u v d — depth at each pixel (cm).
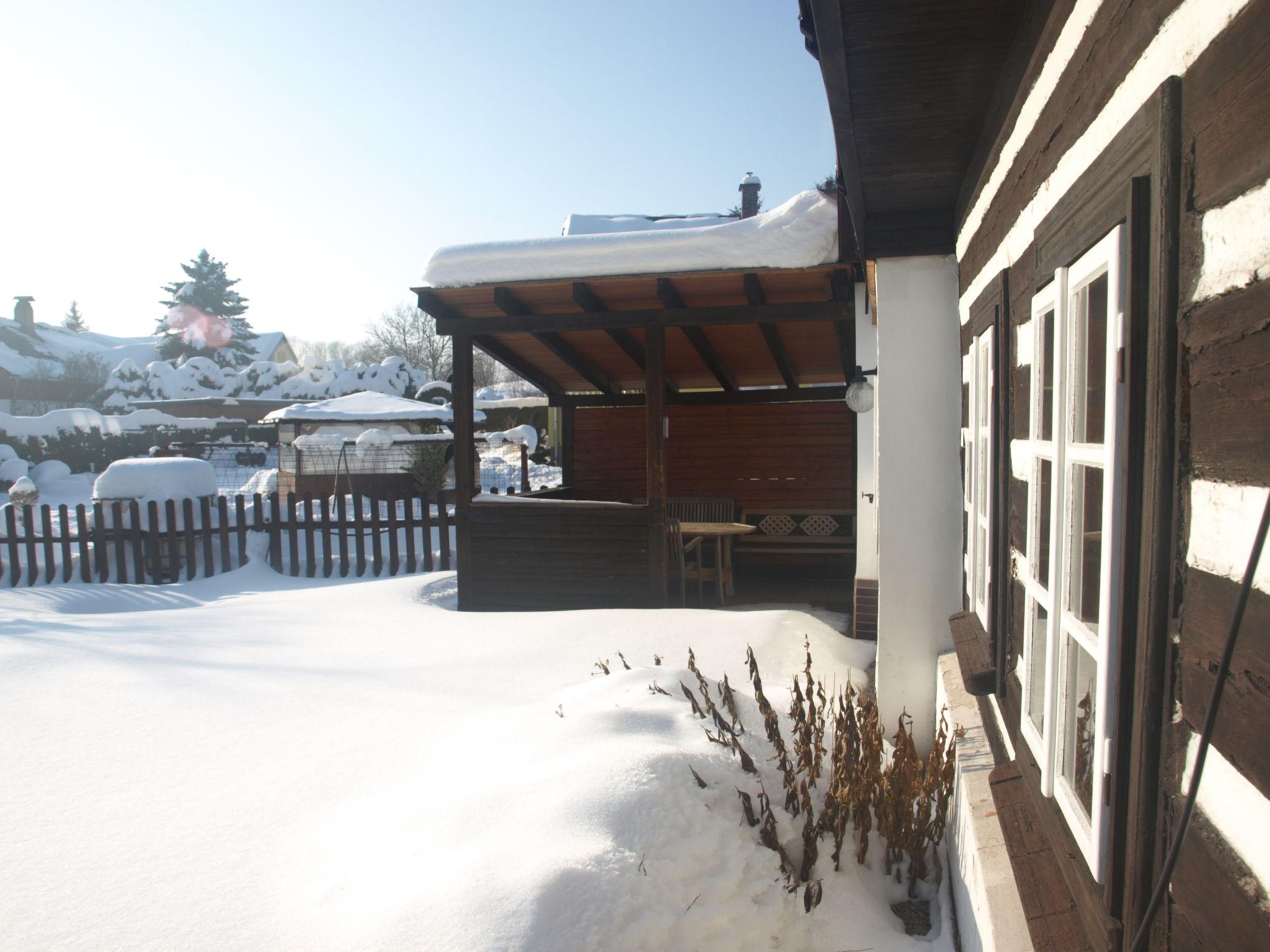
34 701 434
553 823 254
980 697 359
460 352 820
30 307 5197
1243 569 102
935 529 475
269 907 229
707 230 711
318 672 490
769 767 325
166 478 1117
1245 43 100
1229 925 104
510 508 830
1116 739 142
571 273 729
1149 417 132
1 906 235
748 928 254
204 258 5291
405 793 302
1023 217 249
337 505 1063
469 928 206
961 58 277
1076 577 185
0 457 2227
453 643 570
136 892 240
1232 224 104
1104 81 163
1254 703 98
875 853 329
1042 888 188
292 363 3694
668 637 567
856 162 369
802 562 1107
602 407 1208
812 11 240
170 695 444
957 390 470
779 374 1122
